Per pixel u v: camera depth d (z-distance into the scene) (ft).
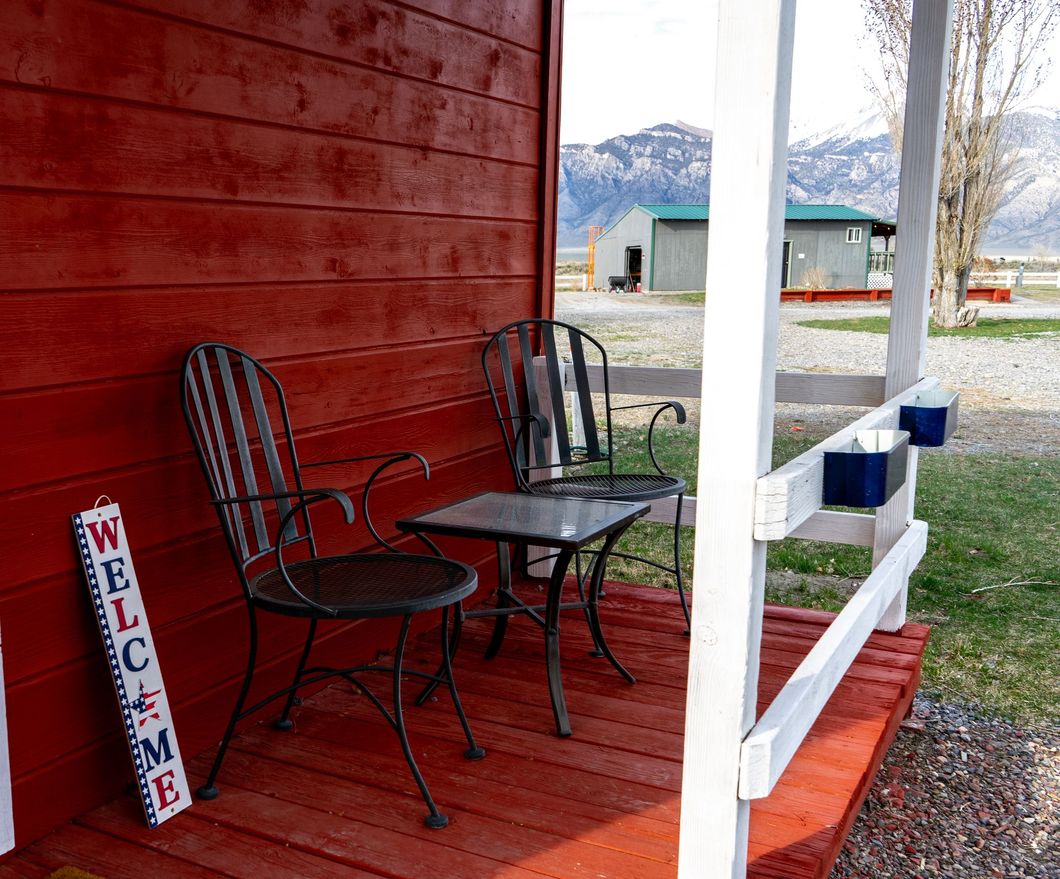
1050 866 9.03
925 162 9.77
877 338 37.17
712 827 5.44
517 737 8.19
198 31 7.39
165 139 7.19
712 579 5.29
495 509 8.67
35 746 6.57
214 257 7.70
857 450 6.54
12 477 6.28
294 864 6.35
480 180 11.08
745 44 4.86
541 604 11.59
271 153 8.16
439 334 10.64
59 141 6.42
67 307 6.55
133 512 7.15
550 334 11.87
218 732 8.03
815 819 6.95
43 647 6.57
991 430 28.07
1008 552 19.48
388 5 9.38
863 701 9.05
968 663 14.35
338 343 9.14
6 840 6.32
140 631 7.03
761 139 4.89
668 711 8.73
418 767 7.64
